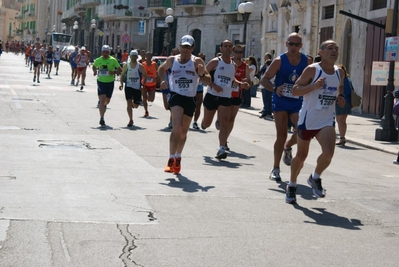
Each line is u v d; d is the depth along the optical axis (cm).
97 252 609
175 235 679
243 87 1220
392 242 693
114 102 2534
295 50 977
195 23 5562
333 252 644
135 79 1722
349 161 1365
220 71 1210
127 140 1434
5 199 802
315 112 835
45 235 655
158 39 6197
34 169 1021
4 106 2080
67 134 1484
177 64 1057
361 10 2791
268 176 1066
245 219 762
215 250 632
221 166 1152
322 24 3297
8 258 582
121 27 7219
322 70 827
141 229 696
